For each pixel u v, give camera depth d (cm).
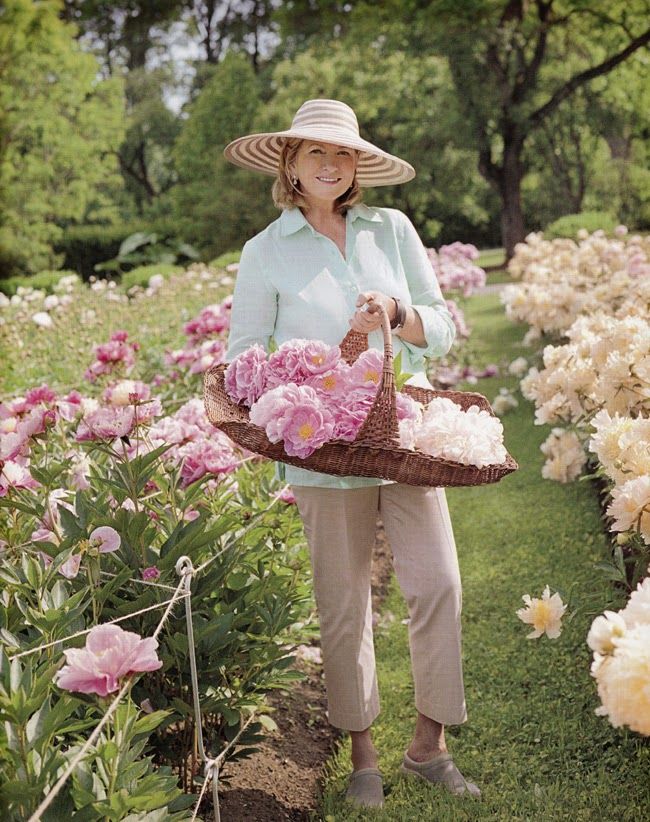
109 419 256
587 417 370
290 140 262
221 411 241
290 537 322
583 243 918
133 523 237
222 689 246
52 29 2394
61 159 2517
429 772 260
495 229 3441
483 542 440
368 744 263
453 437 217
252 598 247
